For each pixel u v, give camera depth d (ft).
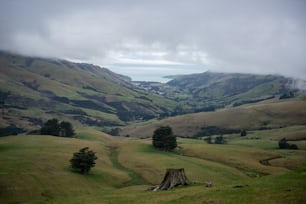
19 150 442.09
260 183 142.72
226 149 554.87
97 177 336.08
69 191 273.75
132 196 161.07
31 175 289.12
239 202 108.68
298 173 157.79
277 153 556.10
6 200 232.94
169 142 541.75
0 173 279.08
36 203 168.96
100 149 531.09
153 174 369.91
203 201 116.98
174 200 128.26
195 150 544.62
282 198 107.24
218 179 346.95
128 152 523.29
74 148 493.36
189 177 343.46
